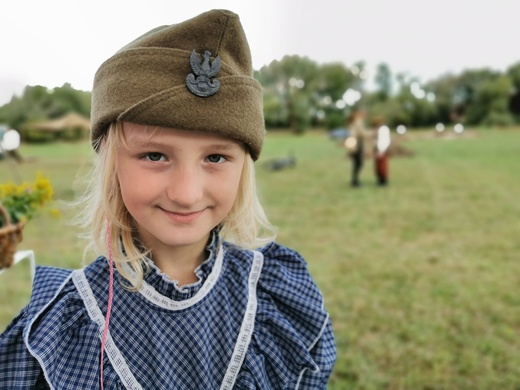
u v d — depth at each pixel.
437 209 6.84
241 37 0.72
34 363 0.73
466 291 3.76
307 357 0.87
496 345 2.90
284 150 18.80
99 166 0.79
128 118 0.66
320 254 4.80
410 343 2.94
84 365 0.75
